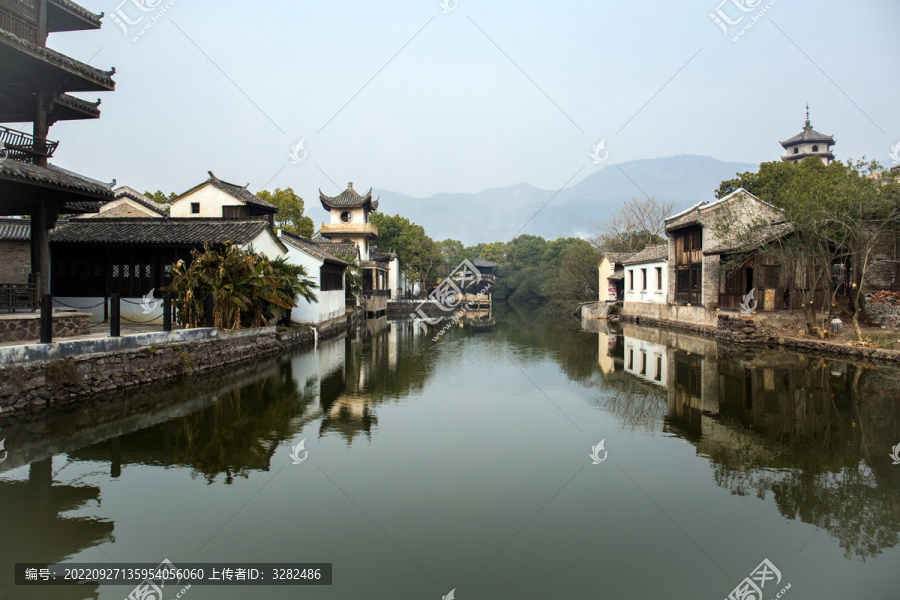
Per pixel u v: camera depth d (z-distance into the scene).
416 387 12.91
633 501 6.30
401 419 9.94
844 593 4.53
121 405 10.23
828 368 14.61
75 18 13.40
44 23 12.66
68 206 14.89
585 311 42.62
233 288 15.54
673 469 7.30
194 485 6.66
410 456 7.84
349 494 6.47
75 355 9.95
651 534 5.53
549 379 14.00
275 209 30.78
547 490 6.64
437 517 5.89
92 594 4.52
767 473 7.12
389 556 5.09
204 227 19.50
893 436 8.60
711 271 25.39
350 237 47.38
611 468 7.37
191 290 14.64
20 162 11.16
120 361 10.98
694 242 27.11
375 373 14.81
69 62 11.97
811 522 5.76
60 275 18.41
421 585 4.62
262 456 7.73
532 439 8.68
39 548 5.16
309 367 15.58
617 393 12.18
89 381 10.20
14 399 8.80
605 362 16.89
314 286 21.91
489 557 5.08
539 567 4.93
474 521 5.81
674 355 17.95
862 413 9.95
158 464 7.33
